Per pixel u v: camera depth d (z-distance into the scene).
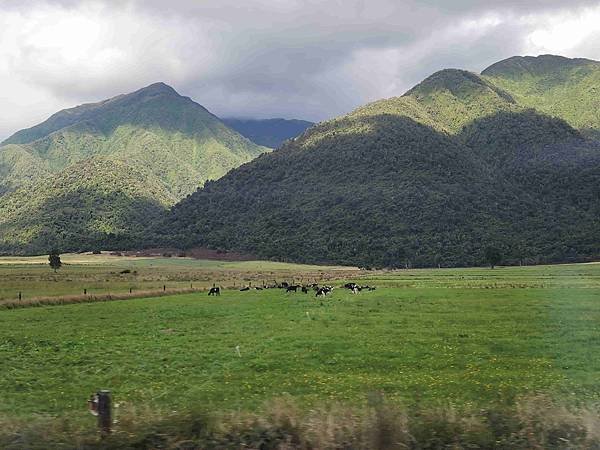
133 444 11.07
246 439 11.24
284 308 47.81
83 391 18.48
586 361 22.38
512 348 25.70
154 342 29.42
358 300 54.06
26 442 10.99
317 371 21.20
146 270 130.38
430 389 17.53
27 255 190.12
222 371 21.56
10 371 22.12
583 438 11.29
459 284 74.06
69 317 41.84
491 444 11.14
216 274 119.12
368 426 11.23
